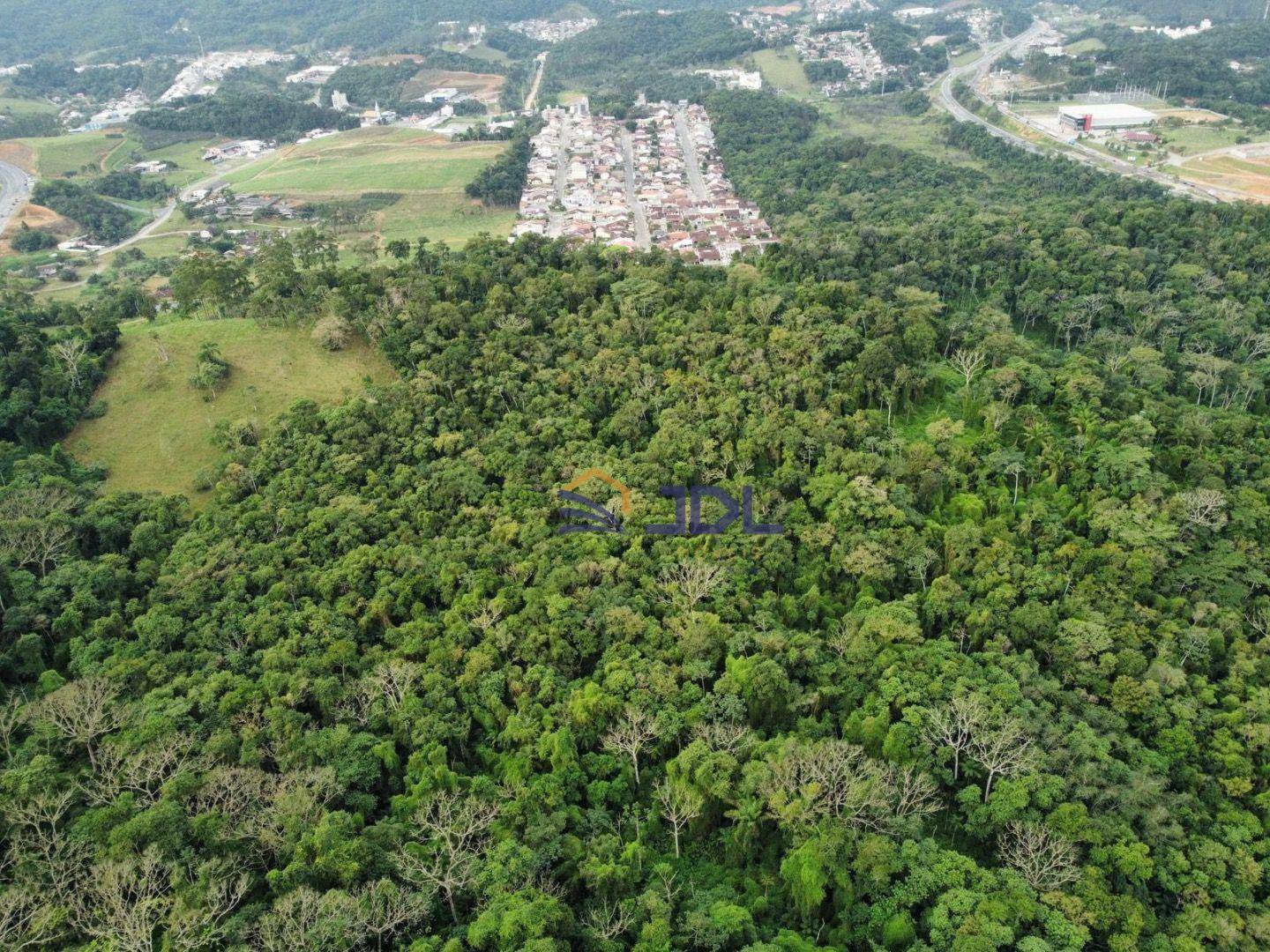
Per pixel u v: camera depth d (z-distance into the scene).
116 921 59.72
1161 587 99.31
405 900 61.53
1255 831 70.44
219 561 102.81
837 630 93.12
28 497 108.19
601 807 74.75
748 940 62.09
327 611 95.38
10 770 73.38
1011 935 59.66
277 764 77.94
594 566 100.75
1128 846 66.94
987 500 115.06
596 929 62.09
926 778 72.88
